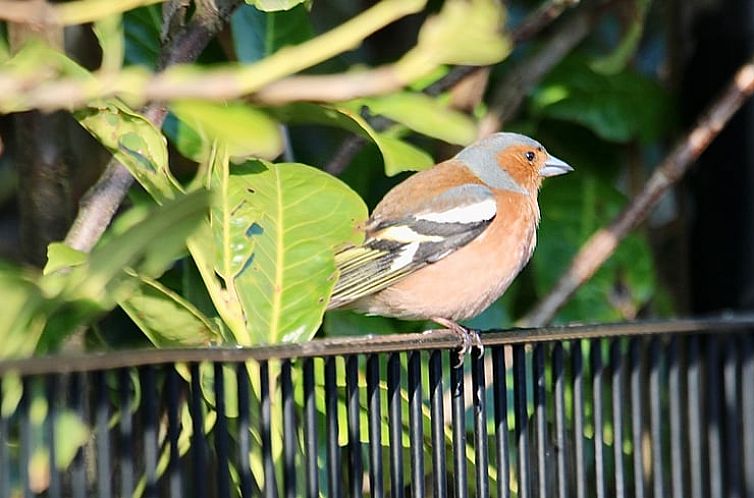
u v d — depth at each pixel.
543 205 11.80
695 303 11.79
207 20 7.96
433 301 9.49
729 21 11.70
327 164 11.25
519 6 12.41
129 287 6.61
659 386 7.44
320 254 7.99
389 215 9.51
